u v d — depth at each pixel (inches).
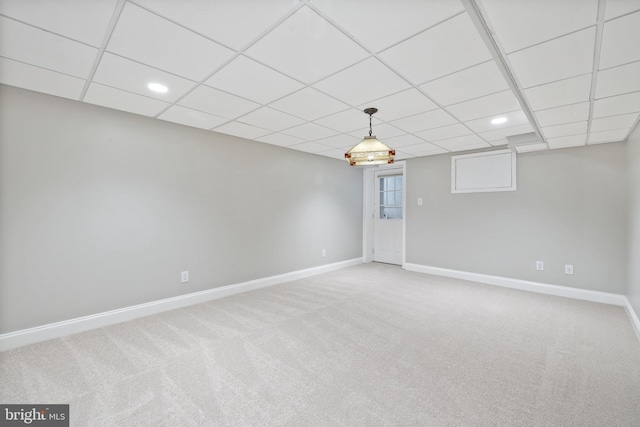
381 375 80.0
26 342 96.1
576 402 69.2
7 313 93.6
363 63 77.2
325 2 54.3
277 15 58.2
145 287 123.1
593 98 93.2
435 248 201.0
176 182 132.0
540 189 160.6
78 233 106.6
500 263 173.2
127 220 118.0
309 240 197.8
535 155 162.1
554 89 88.1
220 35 65.2
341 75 83.7
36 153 98.0
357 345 97.3
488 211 177.5
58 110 101.8
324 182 209.2
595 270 145.3
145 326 112.0
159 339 100.8
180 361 86.3
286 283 177.8
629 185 131.6
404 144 168.1
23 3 53.9
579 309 133.1
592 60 71.8
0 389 72.4
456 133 143.6
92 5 54.9
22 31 63.4
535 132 131.5
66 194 104.0
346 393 72.0
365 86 90.7
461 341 100.8
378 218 248.7
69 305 104.7
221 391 72.3
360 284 175.9
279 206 177.6
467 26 61.2
